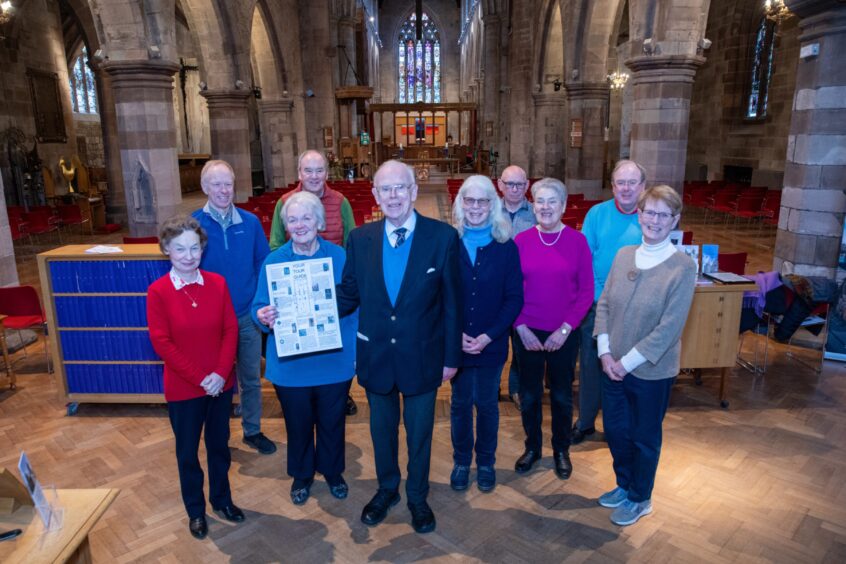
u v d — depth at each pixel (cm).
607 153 2853
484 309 351
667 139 978
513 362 522
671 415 494
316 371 349
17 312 588
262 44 1919
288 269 333
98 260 491
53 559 192
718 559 325
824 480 400
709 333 494
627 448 360
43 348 685
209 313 322
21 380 591
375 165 3275
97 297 497
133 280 493
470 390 371
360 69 3384
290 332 334
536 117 1956
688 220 1594
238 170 1541
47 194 1959
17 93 1919
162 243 311
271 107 2005
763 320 588
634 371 329
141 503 383
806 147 613
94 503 224
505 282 352
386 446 350
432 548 336
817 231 615
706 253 538
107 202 1686
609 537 344
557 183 366
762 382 559
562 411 395
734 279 501
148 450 452
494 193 340
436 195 2216
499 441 458
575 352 387
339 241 482
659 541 340
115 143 1642
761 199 1288
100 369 510
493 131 2897
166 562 327
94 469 424
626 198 406
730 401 519
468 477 399
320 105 2367
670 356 326
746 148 1967
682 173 998
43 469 424
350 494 391
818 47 591
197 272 328
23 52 1953
